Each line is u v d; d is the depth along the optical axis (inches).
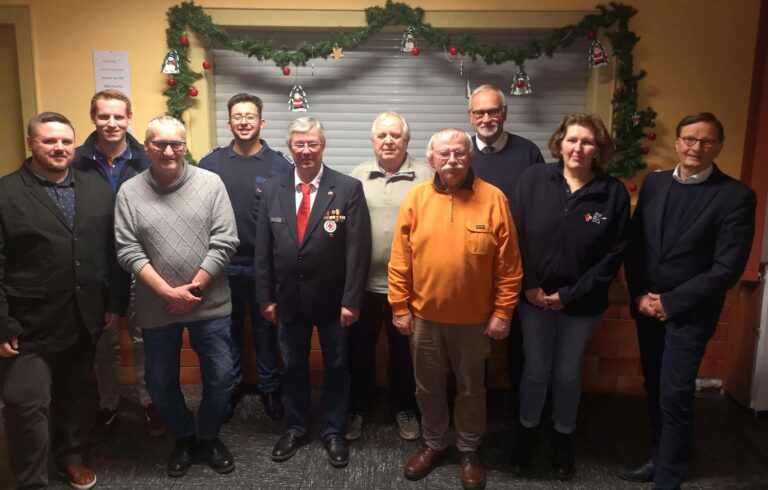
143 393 109.6
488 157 105.8
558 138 89.6
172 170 86.5
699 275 84.6
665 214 87.5
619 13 118.6
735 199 82.8
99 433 106.9
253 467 99.0
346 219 93.6
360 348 106.8
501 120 103.8
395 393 110.6
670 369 86.8
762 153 116.1
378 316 105.9
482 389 93.7
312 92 132.3
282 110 132.9
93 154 100.2
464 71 131.2
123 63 123.5
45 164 83.6
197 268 89.6
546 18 121.4
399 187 101.0
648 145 125.3
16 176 84.5
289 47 129.2
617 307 124.4
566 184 88.6
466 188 87.0
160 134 84.2
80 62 123.4
